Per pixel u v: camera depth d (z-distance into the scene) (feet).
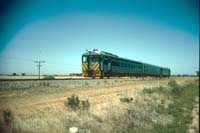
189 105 89.61
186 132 53.93
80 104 53.98
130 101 68.74
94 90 88.63
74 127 38.34
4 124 35.94
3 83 80.07
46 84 93.04
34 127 36.32
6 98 57.98
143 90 98.78
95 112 49.67
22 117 40.37
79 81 114.01
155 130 52.54
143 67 229.45
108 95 77.15
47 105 51.62
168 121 61.87
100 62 143.84
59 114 44.39
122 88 104.78
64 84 98.94
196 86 191.11
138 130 49.01
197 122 63.36
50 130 36.60
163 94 106.11
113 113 51.19
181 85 174.40
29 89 77.51
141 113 58.90
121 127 46.65
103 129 42.80
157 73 284.82
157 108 73.15
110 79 146.92
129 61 194.08
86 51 147.95
